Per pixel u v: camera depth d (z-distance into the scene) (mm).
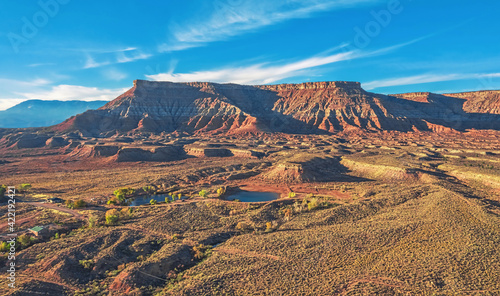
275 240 66125
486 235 59844
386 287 44906
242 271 53094
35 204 98062
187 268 58938
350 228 70438
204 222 84062
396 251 56469
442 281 45750
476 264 49219
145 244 68125
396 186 116812
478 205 79000
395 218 75188
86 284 53469
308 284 47656
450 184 111250
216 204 98812
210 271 54875
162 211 91812
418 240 60219
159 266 57281
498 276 45656
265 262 56219
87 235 71500
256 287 47656
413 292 43312
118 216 86625
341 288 45688
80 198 107125
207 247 68062
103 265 58906
